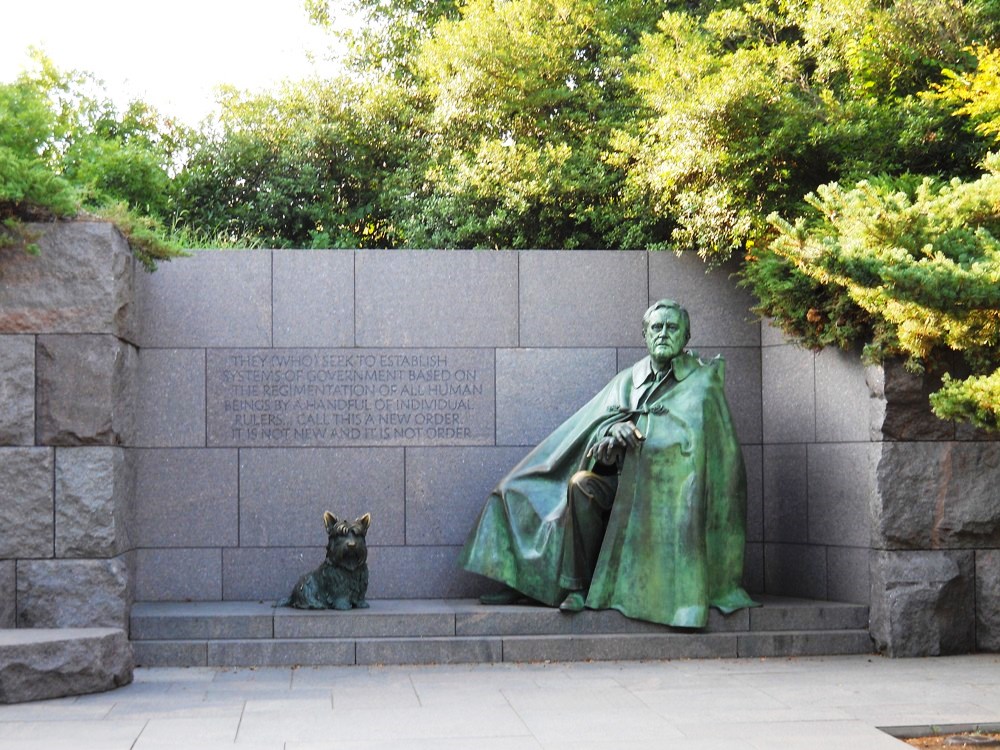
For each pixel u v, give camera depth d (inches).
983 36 509.4
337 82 878.4
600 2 791.1
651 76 575.2
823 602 435.2
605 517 426.9
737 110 488.7
